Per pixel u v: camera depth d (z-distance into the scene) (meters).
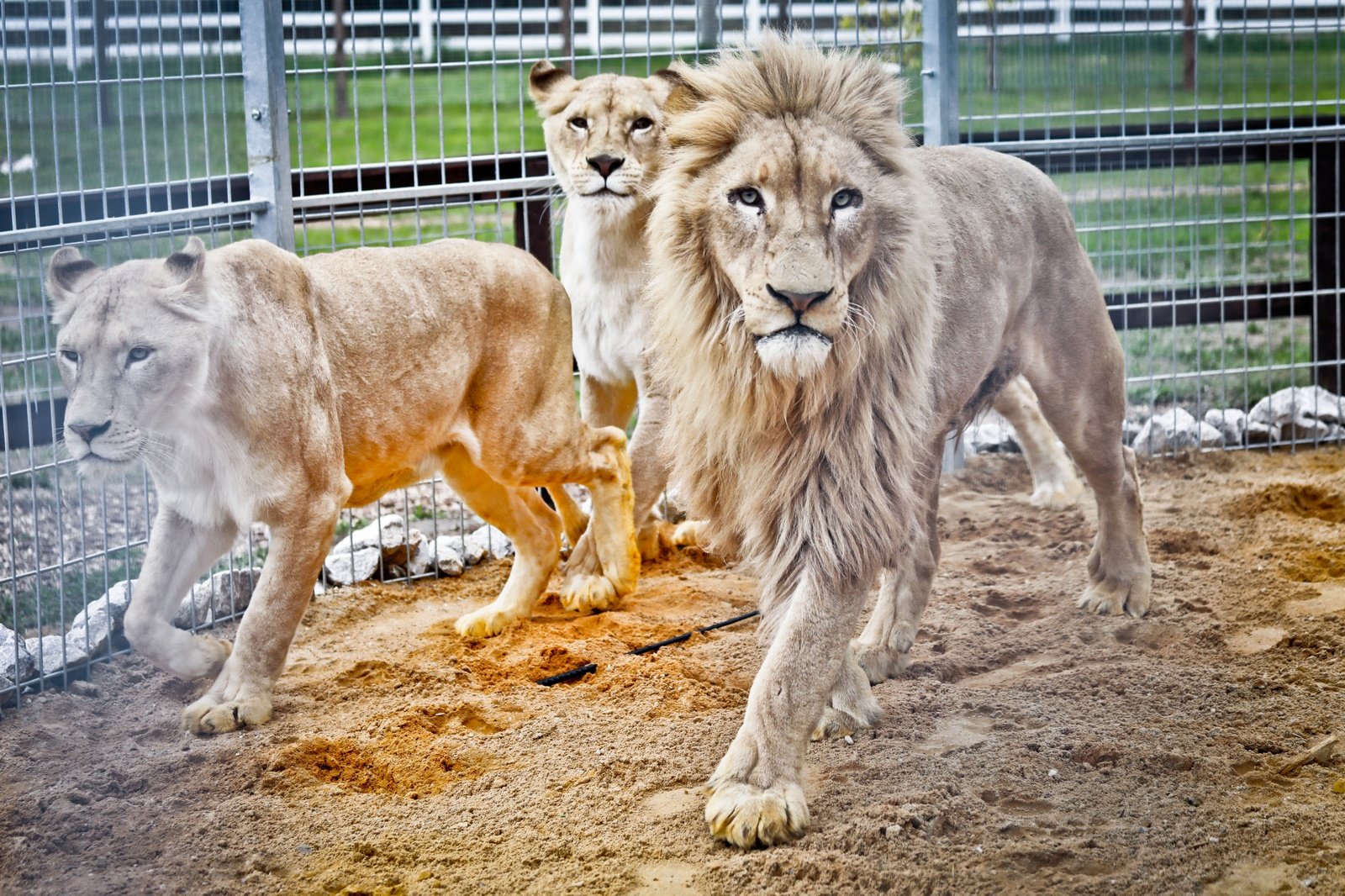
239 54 7.25
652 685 4.73
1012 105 13.20
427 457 5.20
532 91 6.34
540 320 5.27
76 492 6.56
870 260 3.80
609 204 5.90
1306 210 12.62
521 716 4.55
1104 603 5.42
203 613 5.60
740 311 3.77
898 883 3.39
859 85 3.86
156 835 3.73
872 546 3.83
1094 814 3.75
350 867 3.54
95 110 7.23
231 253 4.41
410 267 4.96
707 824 3.70
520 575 5.52
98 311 4.06
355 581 6.10
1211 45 17.64
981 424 8.20
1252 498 6.80
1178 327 9.59
